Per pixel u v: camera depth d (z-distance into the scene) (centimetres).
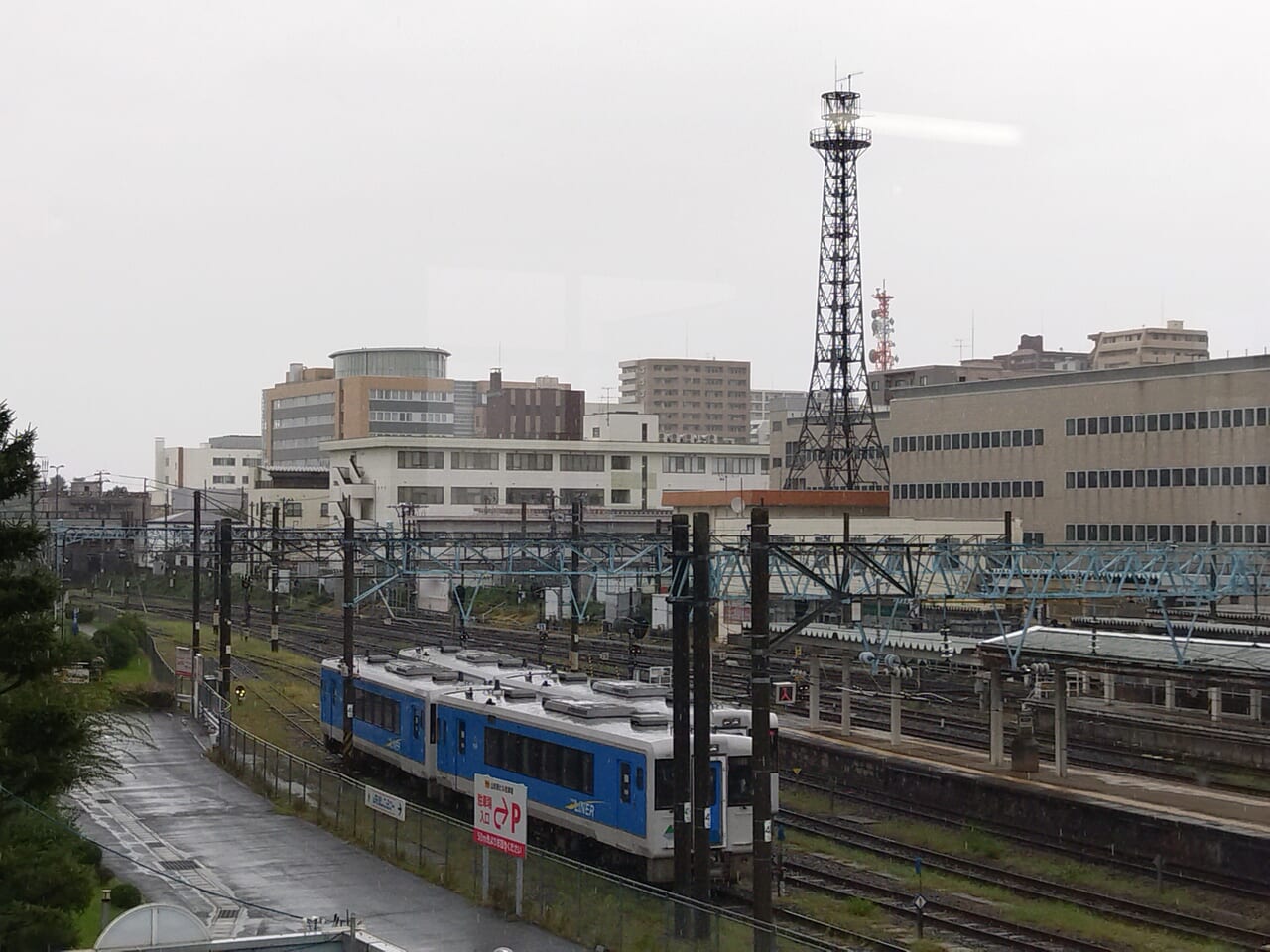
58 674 3706
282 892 3130
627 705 3500
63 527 8012
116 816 3962
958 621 5638
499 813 2975
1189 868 3412
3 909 2455
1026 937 2838
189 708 6103
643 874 3172
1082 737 5003
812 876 3375
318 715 6159
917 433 9044
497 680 4034
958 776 4169
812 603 6462
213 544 9081
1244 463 7206
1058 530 8125
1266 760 4294
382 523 10950
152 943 2075
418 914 2950
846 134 10338
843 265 10375
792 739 4950
